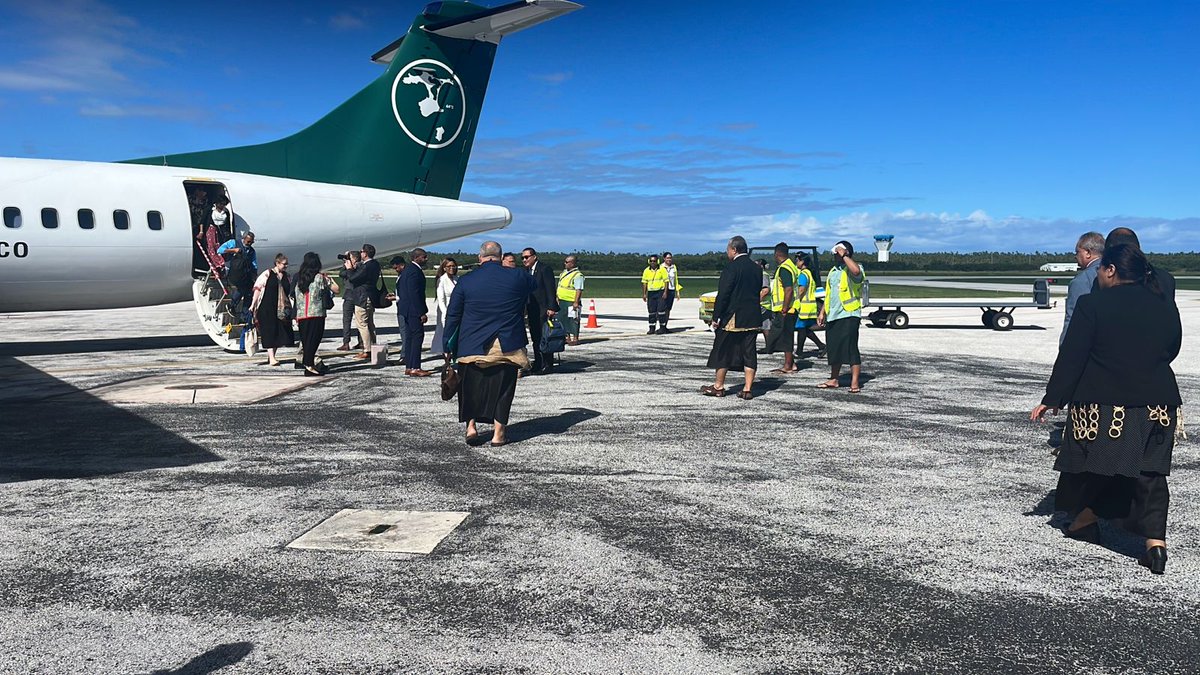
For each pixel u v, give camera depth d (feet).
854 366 32.04
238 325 47.06
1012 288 162.61
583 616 11.34
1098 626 11.04
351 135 55.72
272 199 50.80
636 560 13.55
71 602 11.82
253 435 23.72
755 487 18.15
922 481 18.69
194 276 49.57
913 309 94.17
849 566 13.29
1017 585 12.48
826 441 23.06
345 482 18.52
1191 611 11.52
